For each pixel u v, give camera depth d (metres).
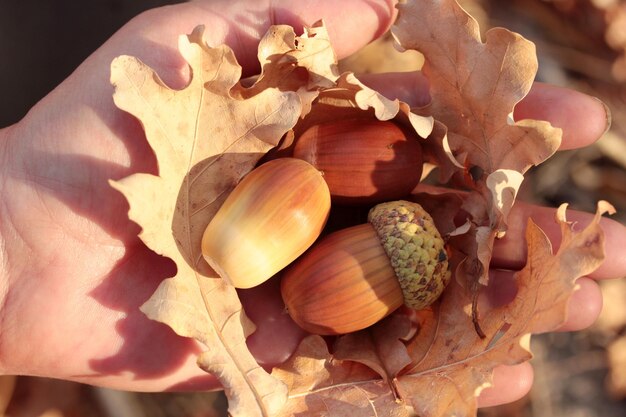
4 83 0.28
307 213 0.21
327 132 0.22
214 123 0.21
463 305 0.22
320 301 0.21
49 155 0.22
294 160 0.21
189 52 0.20
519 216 0.23
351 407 0.21
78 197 0.22
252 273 0.20
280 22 0.22
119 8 0.28
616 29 0.33
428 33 0.22
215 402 0.30
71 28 0.27
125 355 0.23
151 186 0.20
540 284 0.20
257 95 0.21
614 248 0.23
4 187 0.22
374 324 0.22
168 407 0.30
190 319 0.20
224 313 0.21
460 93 0.22
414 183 0.22
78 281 0.22
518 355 0.20
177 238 0.21
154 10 0.23
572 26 0.33
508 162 0.22
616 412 0.31
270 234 0.20
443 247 0.21
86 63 0.22
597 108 0.23
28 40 0.27
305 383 0.22
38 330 0.22
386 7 0.23
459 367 0.21
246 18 0.22
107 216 0.22
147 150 0.22
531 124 0.21
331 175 0.22
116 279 0.22
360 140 0.22
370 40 0.23
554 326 0.19
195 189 0.21
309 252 0.21
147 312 0.20
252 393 0.20
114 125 0.22
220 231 0.20
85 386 0.30
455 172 0.23
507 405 0.31
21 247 0.22
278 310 0.23
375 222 0.21
